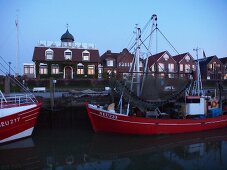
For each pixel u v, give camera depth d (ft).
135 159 42.65
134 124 51.31
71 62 132.87
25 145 48.91
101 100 71.51
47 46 135.44
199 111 58.65
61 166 40.06
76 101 68.59
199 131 57.36
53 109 65.26
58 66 132.05
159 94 55.01
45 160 41.96
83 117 67.82
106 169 38.88
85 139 52.47
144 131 52.42
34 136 54.80
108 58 147.23
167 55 158.71
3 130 46.16
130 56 148.36
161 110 61.11
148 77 55.06
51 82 67.62
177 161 41.70
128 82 56.13
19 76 104.88
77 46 140.26
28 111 49.83
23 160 41.98
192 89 63.87
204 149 47.57
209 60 167.53
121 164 40.73
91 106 53.26
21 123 48.93
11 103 52.70
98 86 109.50
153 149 47.21
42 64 129.80
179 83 56.49
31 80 101.04
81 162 41.29
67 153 45.09
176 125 54.49
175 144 50.11
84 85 107.96
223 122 60.90
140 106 53.78
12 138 48.06
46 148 47.24
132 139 52.06
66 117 66.39
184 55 165.68
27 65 134.00
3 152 45.24
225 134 57.47
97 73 137.90
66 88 103.60
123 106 58.23
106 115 51.67
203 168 38.83
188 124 55.67
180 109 59.21
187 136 55.06
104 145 48.91
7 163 40.96
